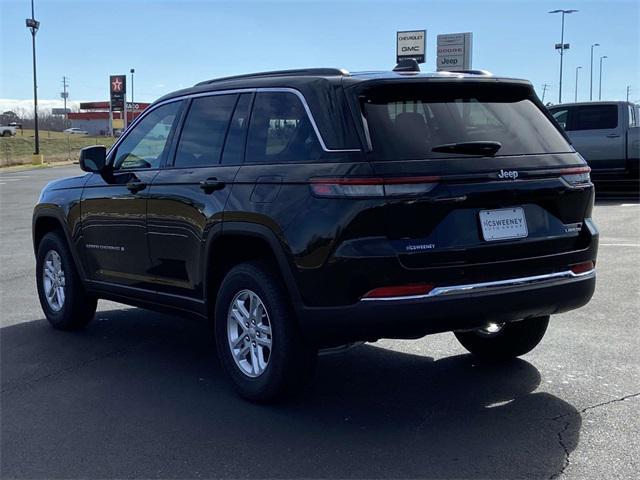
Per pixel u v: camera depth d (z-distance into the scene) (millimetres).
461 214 4172
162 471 3840
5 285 9078
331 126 4293
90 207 6199
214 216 4840
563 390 4926
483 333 5520
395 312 4035
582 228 4688
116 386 5199
